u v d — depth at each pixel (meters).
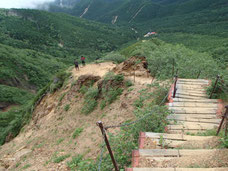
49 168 8.09
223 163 3.64
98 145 7.99
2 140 23.58
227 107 4.68
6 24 163.88
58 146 11.14
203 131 5.82
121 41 184.88
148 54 15.72
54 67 86.06
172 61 13.06
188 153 4.40
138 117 6.39
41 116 19.19
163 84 9.34
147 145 5.14
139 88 11.20
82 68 22.55
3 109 49.38
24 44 132.50
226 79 8.45
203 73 12.41
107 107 11.70
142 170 3.90
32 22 185.12
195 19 190.50
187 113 6.96
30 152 12.16
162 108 6.58
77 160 7.52
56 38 169.62
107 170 4.93
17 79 64.69
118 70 15.45
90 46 167.50
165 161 4.23
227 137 4.44
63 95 18.22
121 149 5.36
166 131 5.92
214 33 115.31
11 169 10.69
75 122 12.97
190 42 90.06
